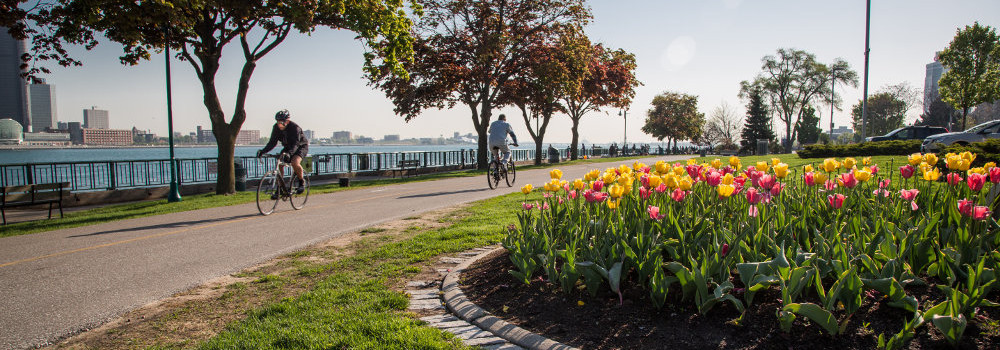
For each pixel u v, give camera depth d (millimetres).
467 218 9094
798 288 3162
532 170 27078
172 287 5156
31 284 5359
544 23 30969
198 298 4742
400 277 5168
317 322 3797
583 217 5074
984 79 33000
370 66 17828
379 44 18219
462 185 17344
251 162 22625
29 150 137625
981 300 2930
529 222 5207
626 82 42312
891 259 3246
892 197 4910
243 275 5562
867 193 5441
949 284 3166
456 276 4941
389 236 7598
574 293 4031
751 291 3260
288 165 11156
